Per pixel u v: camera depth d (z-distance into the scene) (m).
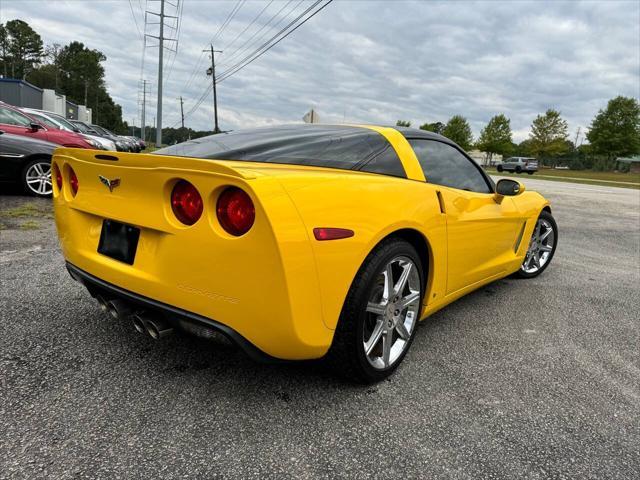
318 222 1.71
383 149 2.47
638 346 2.82
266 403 1.99
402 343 2.36
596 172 51.22
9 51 93.25
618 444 1.84
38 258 3.93
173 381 2.12
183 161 1.69
